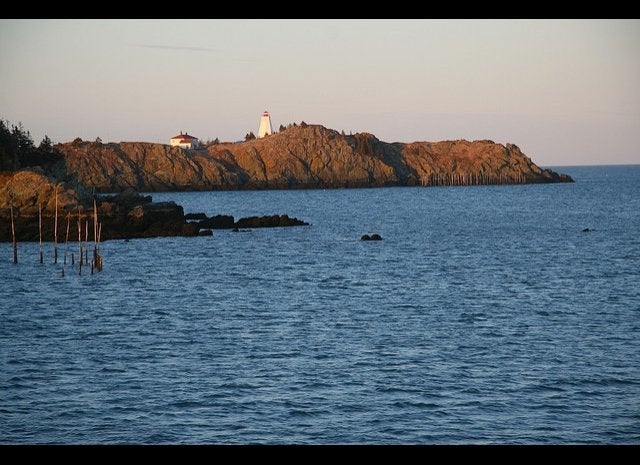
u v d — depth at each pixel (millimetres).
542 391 152500
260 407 143875
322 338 196625
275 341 193250
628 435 131125
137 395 150625
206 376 162625
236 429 133875
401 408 143125
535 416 139500
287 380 159500
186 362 173750
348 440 129500
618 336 198125
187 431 133375
